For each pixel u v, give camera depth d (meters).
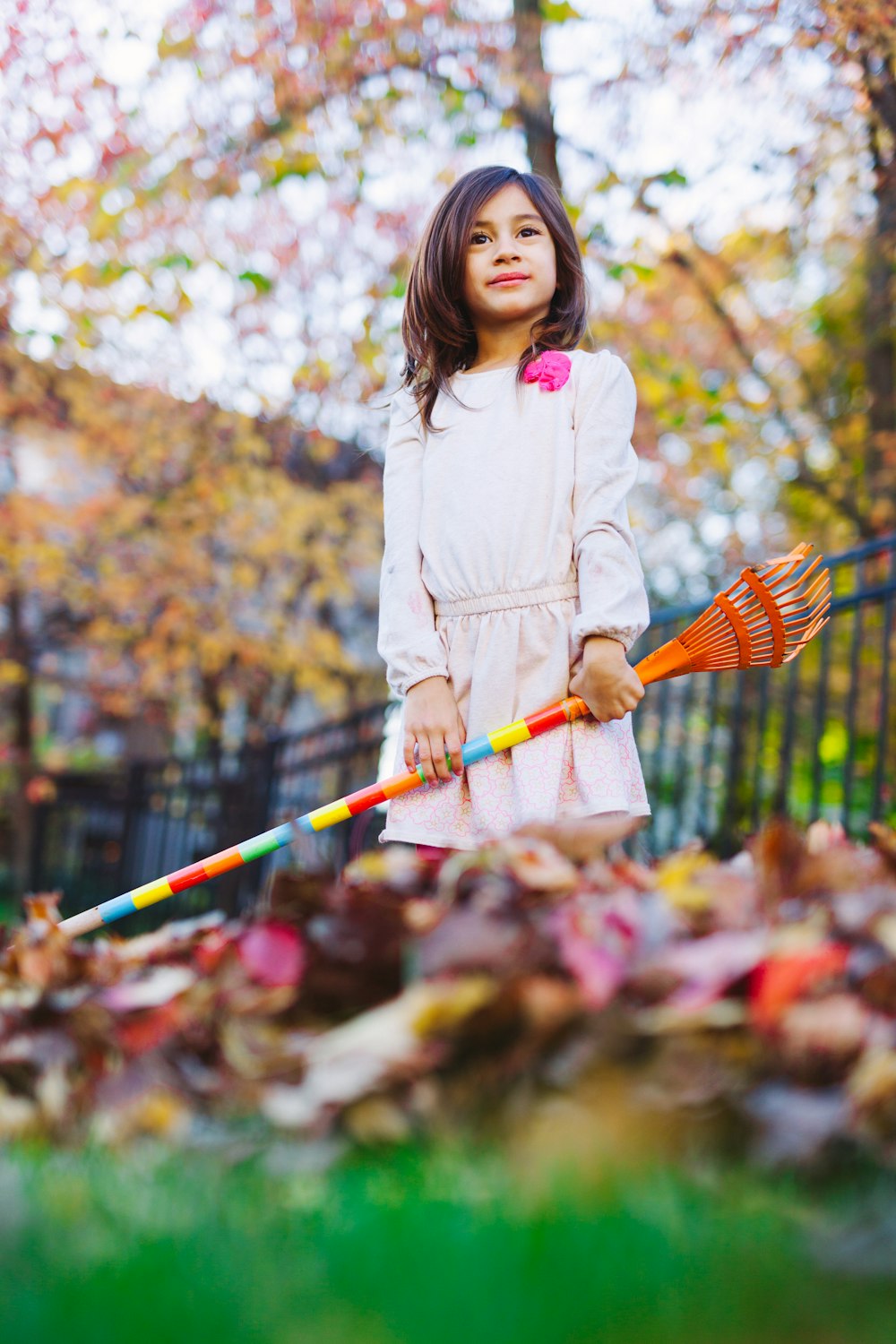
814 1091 0.93
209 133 6.46
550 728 2.04
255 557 9.35
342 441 8.77
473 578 2.15
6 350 8.08
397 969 1.11
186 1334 0.73
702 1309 0.74
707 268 7.32
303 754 6.74
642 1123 0.93
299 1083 1.02
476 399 2.28
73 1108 1.12
